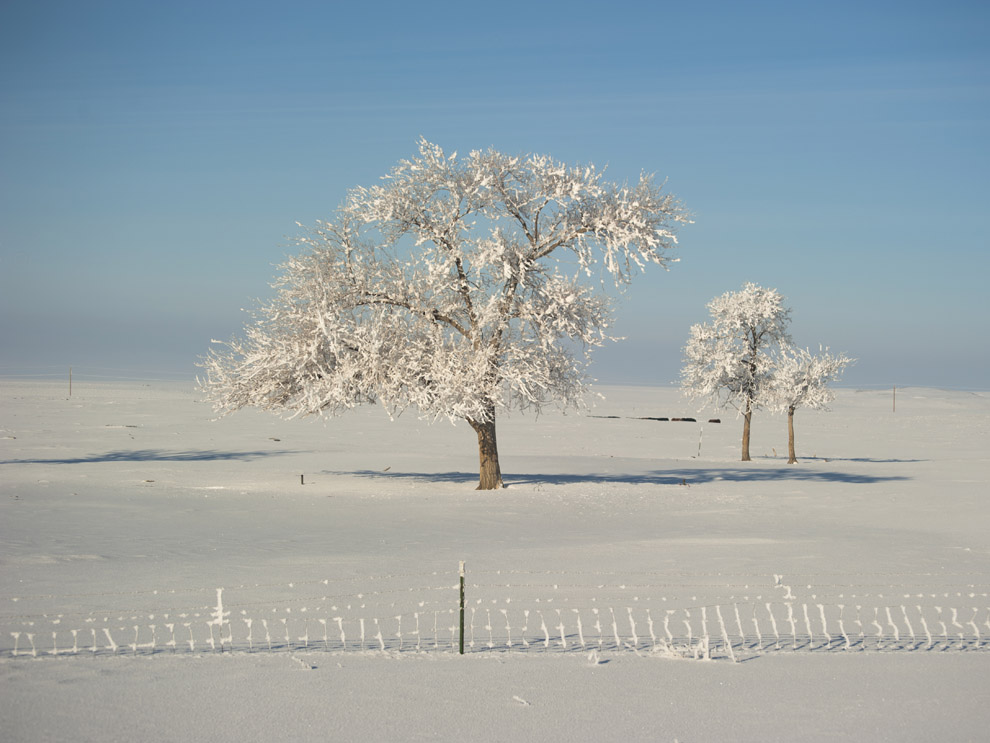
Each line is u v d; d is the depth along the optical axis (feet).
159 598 48.44
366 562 62.28
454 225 115.55
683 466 165.48
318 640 39.29
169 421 293.43
